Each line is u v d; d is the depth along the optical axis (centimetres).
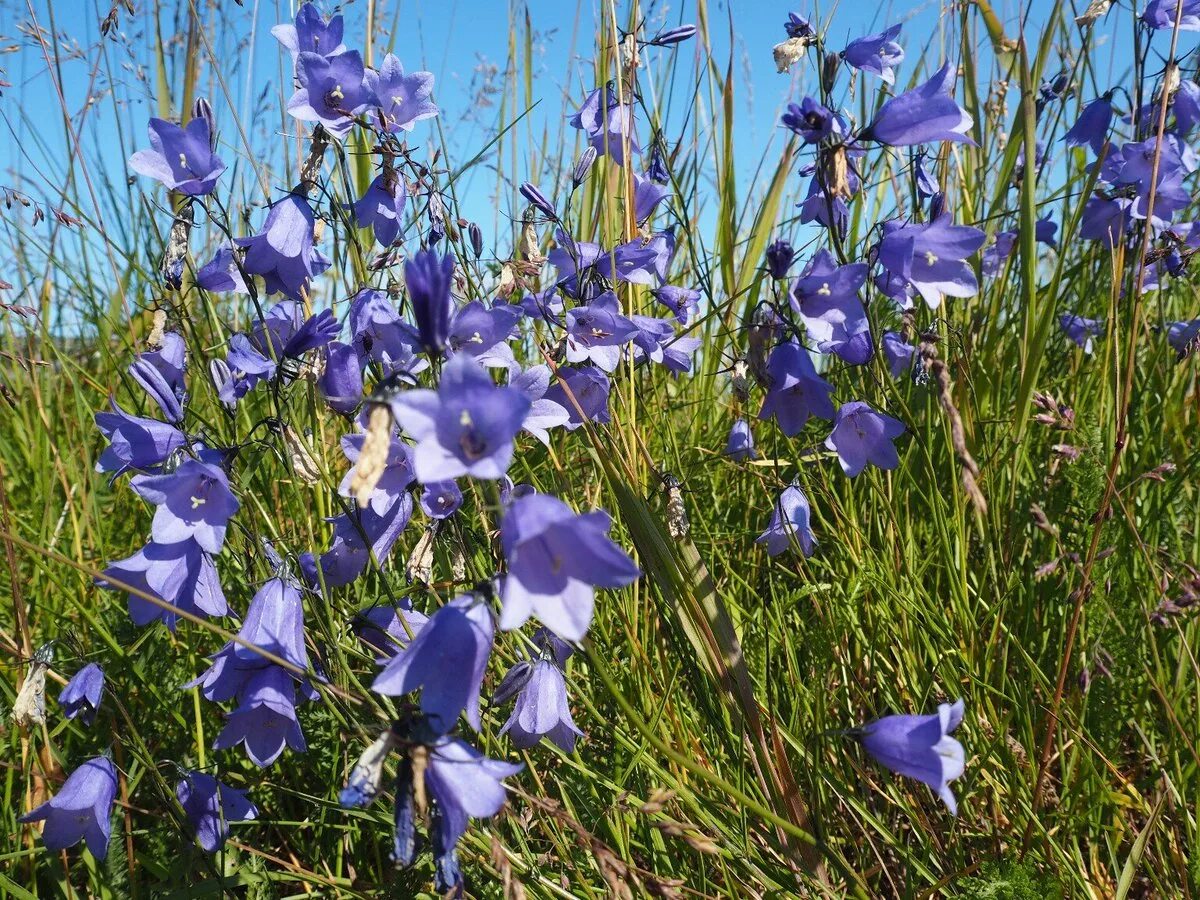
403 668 18
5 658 31
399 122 27
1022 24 34
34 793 28
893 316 41
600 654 30
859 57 29
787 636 29
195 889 24
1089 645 29
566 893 24
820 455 34
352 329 26
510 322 25
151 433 23
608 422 32
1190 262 39
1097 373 38
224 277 27
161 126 25
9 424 44
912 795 28
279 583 23
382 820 24
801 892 25
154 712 30
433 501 25
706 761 28
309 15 26
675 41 36
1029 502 34
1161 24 35
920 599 31
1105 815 28
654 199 38
